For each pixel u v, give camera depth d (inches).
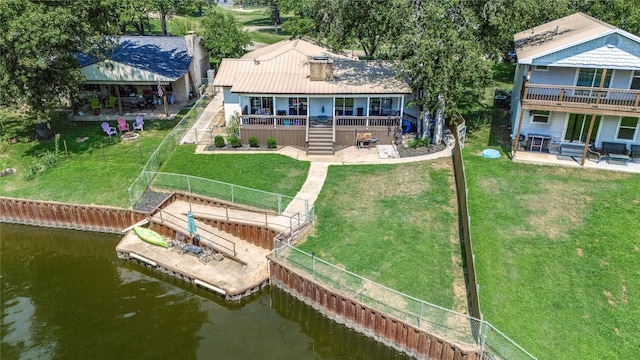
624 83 1116.5
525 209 968.9
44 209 1087.0
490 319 721.6
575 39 1058.7
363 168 1176.8
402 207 1007.6
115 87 1605.6
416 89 1323.8
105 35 1405.0
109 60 1487.5
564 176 1085.8
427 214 982.4
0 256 1009.5
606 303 751.1
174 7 2255.2
